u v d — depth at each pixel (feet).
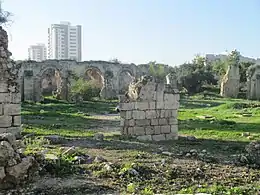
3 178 26.94
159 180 31.78
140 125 57.21
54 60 186.19
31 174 28.96
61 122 81.92
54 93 200.13
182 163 37.96
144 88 57.36
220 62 281.13
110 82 204.23
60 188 28.12
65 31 522.88
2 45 48.32
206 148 49.57
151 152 43.21
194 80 234.17
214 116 101.09
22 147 37.91
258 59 349.61
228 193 28.66
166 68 243.60
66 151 38.65
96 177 31.55
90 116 103.81
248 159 40.60
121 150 43.73
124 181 30.96
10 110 48.55
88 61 203.10
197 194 26.61
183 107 143.54
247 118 96.12
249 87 198.08
